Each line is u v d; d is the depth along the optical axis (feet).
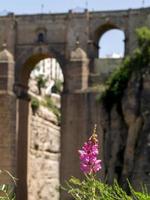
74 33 351.25
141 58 307.78
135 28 341.62
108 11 349.61
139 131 291.58
